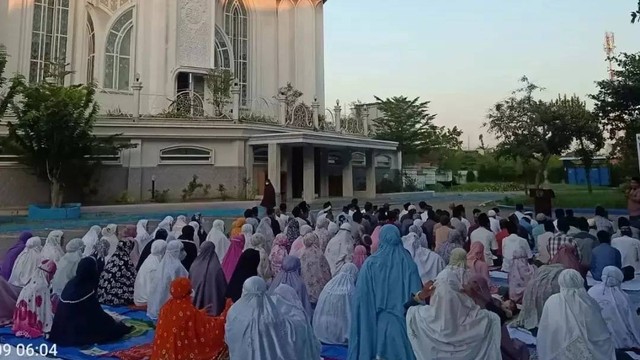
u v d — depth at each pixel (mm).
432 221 10859
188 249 8250
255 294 4395
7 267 8234
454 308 4176
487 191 48312
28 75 29109
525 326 6379
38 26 29875
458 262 4973
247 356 4270
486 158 63938
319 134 26984
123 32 31234
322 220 10102
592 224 11383
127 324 6684
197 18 32062
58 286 6906
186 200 26125
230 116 28891
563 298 4633
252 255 6145
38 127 20047
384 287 4648
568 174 53094
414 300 4473
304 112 31750
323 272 7285
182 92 30297
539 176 28062
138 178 25625
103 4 31141
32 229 17172
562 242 7559
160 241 7688
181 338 4715
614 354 4605
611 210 21906
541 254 9227
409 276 4641
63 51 30656
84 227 17688
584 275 7051
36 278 6223
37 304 6133
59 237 8109
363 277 4734
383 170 38031
